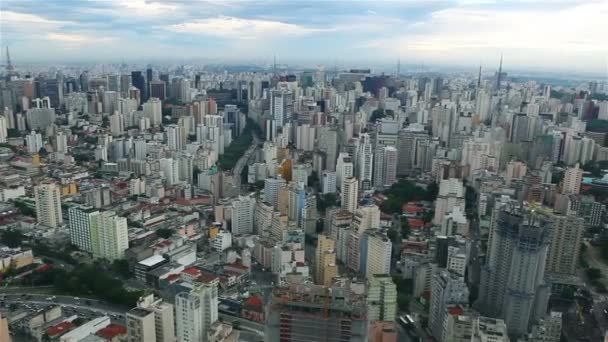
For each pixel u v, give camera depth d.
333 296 187.25
